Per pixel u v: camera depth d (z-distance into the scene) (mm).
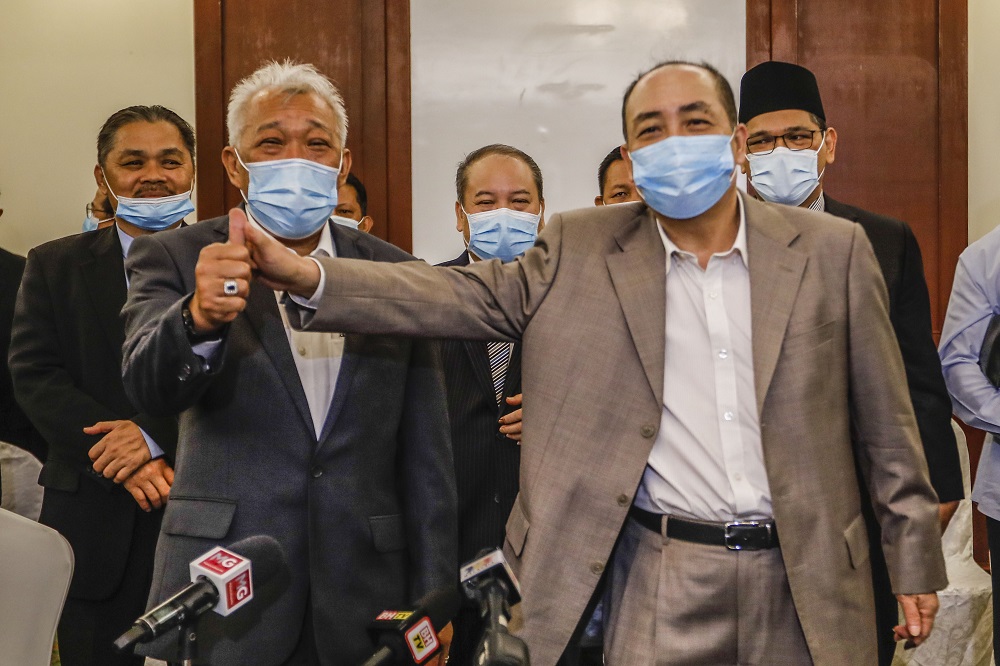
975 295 2811
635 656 1847
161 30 4324
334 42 4324
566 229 2010
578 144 4336
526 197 2990
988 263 2791
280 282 1749
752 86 2871
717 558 1820
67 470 2652
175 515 1868
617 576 1931
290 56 4320
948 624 3252
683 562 1838
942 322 4320
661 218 1947
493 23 4320
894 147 4309
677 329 1895
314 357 1996
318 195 1968
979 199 4328
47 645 1459
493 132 4340
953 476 2486
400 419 2059
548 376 1902
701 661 1817
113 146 2873
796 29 4281
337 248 2088
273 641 1842
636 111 1894
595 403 1869
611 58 4320
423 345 2090
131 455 2484
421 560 1990
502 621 1351
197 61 4297
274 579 1855
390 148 4332
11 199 4332
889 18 4289
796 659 1821
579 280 1938
